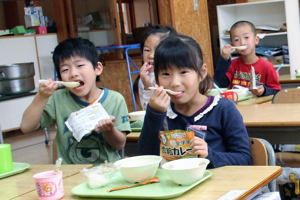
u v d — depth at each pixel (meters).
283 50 6.27
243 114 2.55
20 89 5.50
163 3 6.12
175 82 1.68
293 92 3.00
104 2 6.55
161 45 1.72
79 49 2.13
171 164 1.40
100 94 2.22
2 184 1.60
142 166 1.38
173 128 1.82
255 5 6.63
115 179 1.46
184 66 1.68
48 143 5.80
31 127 2.08
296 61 6.06
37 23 6.96
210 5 8.30
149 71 2.98
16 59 6.56
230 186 1.28
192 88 1.71
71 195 1.38
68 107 2.21
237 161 1.65
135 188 1.34
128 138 2.42
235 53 5.97
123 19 6.81
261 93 3.38
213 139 1.79
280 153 2.85
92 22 6.70
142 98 3.09
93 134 2.15
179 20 6.16
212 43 8.33
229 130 1.77
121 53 6.55
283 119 2.29
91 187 1.39
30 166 1.85
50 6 7.14
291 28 6.05
